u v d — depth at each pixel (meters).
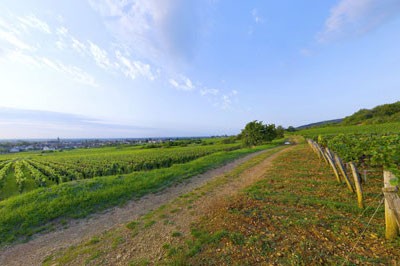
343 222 3.50
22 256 3.90
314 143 12.52
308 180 6.64
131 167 16.39
